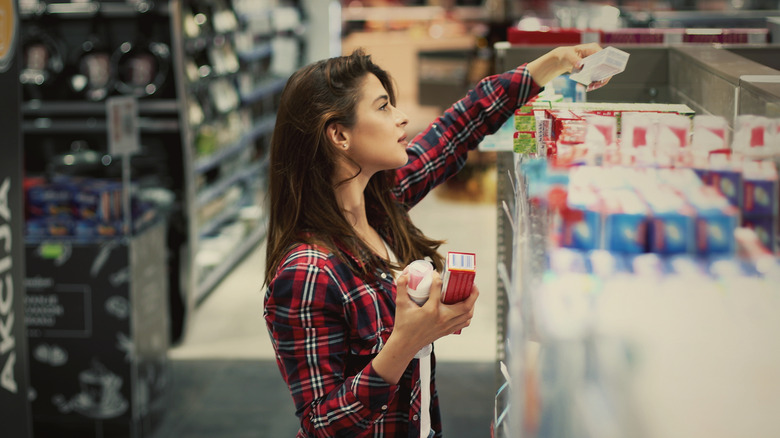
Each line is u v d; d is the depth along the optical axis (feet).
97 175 15.81
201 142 18.51
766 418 3.41
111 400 13.00
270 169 5.57
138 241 13.10
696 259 3.80
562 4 29.86
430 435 5.62
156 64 16.42
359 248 5.37
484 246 22.94
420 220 25.67
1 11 8.65
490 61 27.66
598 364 3.52
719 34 10.30
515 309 4.12
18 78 9.05
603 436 3.50
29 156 16.93
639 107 6.40
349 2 42.88
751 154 4.33
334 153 5.38
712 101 6.75
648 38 10.34
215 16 20.67
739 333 3.45
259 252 22.63
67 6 16.12
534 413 3.60
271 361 15.89
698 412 3.43
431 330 4.67
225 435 13.02
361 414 4.85
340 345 5.20
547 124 5.81
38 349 13.02
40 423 13.38
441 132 6.76
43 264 12.82
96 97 16.33
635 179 4.17
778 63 8.73
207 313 18.28
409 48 39.78
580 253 3.88
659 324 3.49
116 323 12.87
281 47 27.58
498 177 8.41
